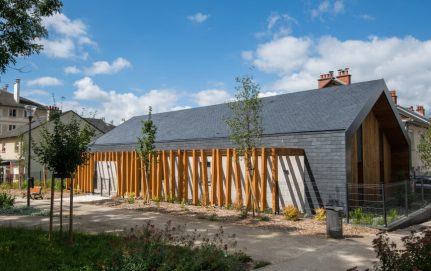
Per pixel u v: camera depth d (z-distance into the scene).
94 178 23.41
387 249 5.77
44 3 11.83
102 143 24.80
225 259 6.84
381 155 18.48
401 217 12.66
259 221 12.17
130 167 19.95
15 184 27.70
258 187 15.12
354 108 14.55
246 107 13.39
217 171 15.77
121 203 16.78
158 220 12.31
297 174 14.48
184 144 18.94
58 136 8.73
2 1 11.06
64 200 18.67
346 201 12.83
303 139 14.45
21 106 57.06
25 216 13.00
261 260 7.63
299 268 7.16
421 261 5.48
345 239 9.81
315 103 16.89
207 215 13.23
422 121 27.66
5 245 7.70
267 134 15.58
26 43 11.77
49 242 8.21
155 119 26.06
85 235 9.17
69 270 6.42
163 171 18.67
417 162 26.00
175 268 6.27
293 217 12.48
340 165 13.24
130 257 6.44
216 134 17.78
